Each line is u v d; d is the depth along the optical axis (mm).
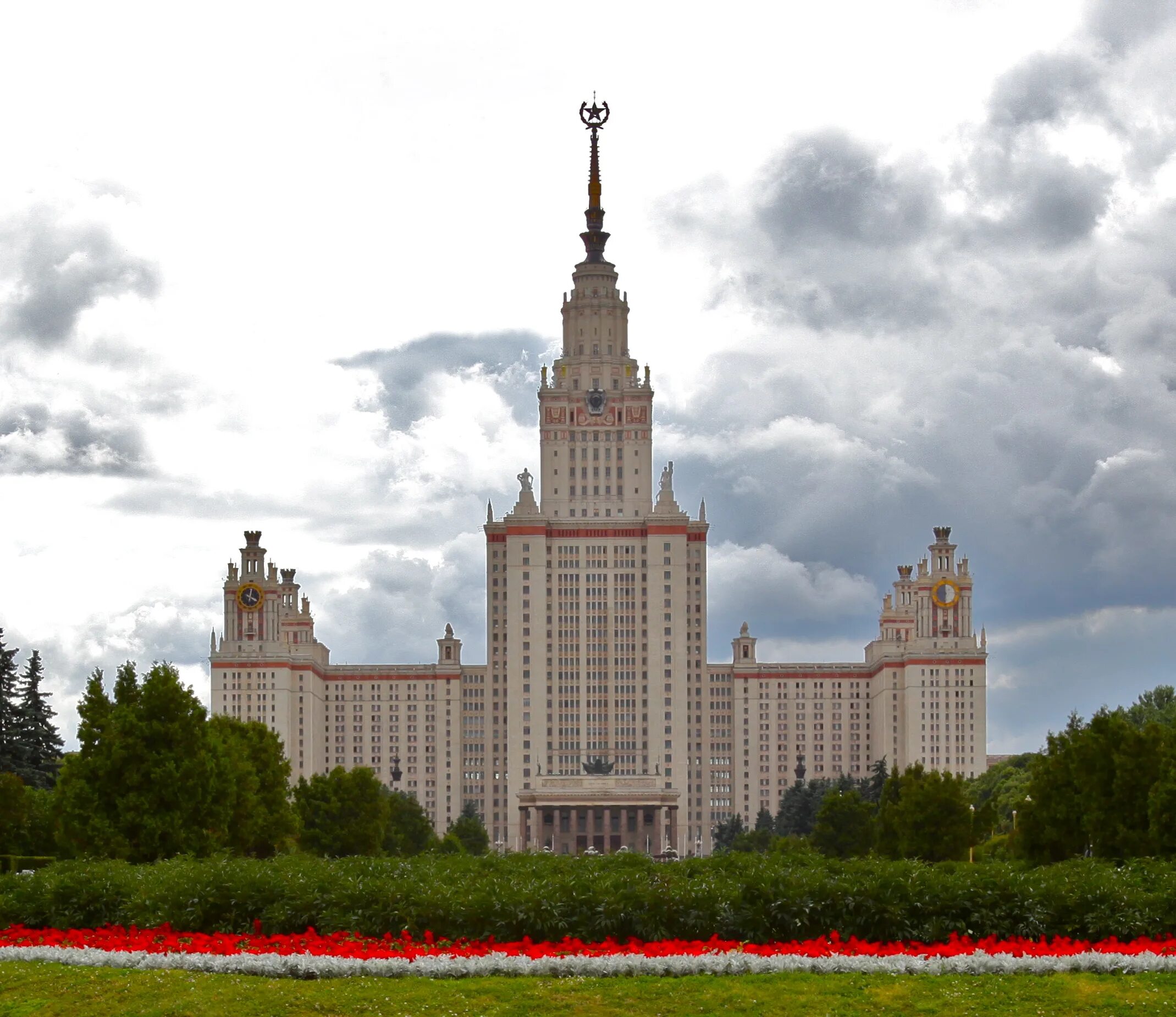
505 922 82812
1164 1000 69812
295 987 71438
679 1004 69188
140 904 87750
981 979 72875
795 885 84625
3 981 73438
